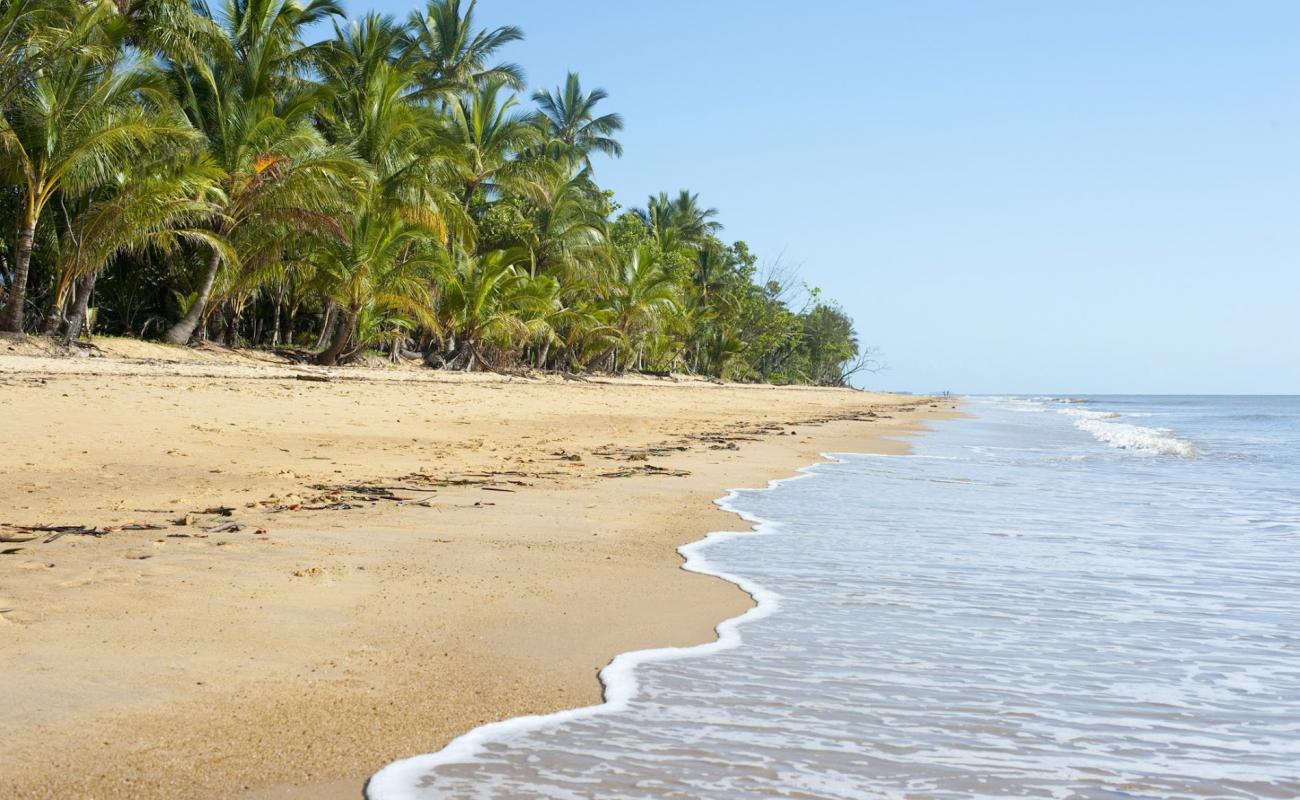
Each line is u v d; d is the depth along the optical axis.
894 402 63.88
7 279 26.30
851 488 10.96
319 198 25.69
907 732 3.24
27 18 20.83
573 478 10.69
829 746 3.09
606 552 6.39
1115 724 3.39
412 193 28.95
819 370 100.81
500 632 4.32
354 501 8.12
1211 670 4.06
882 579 5.81
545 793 2.65
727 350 69.56
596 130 53.78
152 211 21.97
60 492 7.84
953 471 13.73
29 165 20.89
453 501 8.45
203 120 26.77
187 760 2.78
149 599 4.56
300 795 2.59
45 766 2.68
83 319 23.25
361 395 20.28
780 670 3.91
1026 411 54.16
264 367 23.73
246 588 4.86
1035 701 3.61
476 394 24.95
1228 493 11.55
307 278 29.23
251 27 28.06
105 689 3.32
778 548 6.82
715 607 4.98
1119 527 8.38
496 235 39.31
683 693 3.58
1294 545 7.48
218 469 9.74
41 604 4.38
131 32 24.61
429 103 36.81
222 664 3.65
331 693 3.40
